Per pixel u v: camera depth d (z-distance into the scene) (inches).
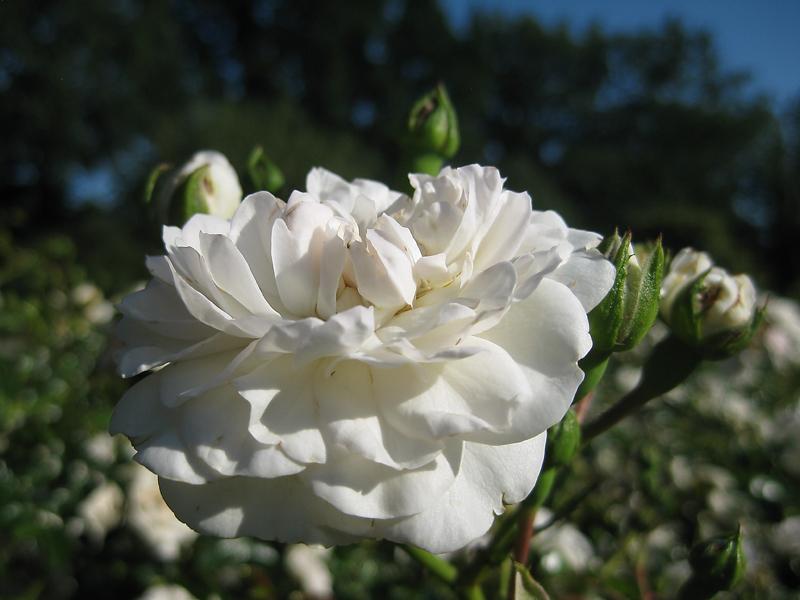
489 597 4.6
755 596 8.2
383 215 3.3
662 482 8.1
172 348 3.4
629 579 7.4
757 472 9.0
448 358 2.8
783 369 15.0
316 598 7.8
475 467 3.1
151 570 7.6
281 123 63.5
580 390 4.1
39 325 11.6
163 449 3.1
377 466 3.0
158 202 5.0
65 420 8.6
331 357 3.1
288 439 3.0
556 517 4.8
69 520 7.7
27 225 58.9
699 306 4.5
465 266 3.2
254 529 3.1
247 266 3.0
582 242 3.7
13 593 8.5
